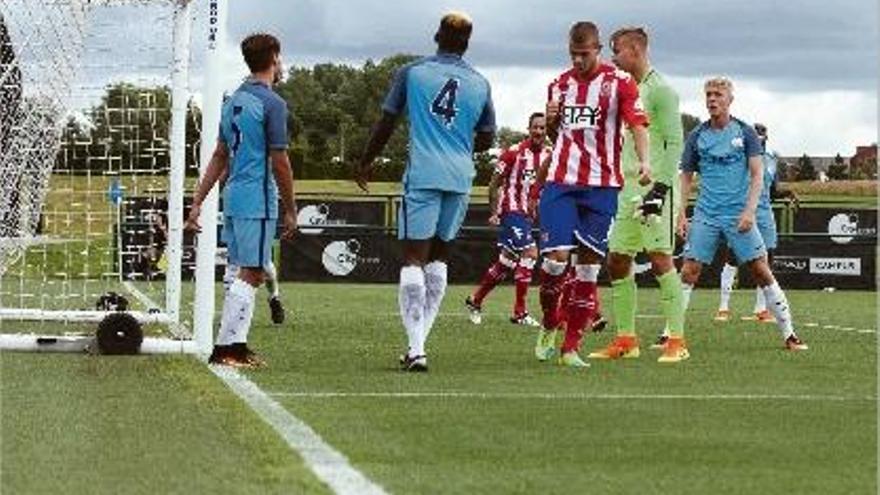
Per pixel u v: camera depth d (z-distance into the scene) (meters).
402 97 20.55
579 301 21.62
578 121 21.66
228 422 14.38
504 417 15.31
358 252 51.62
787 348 25.67
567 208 21.67
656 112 23.39
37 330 25.48
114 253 33.34
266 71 20.14
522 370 20.62
